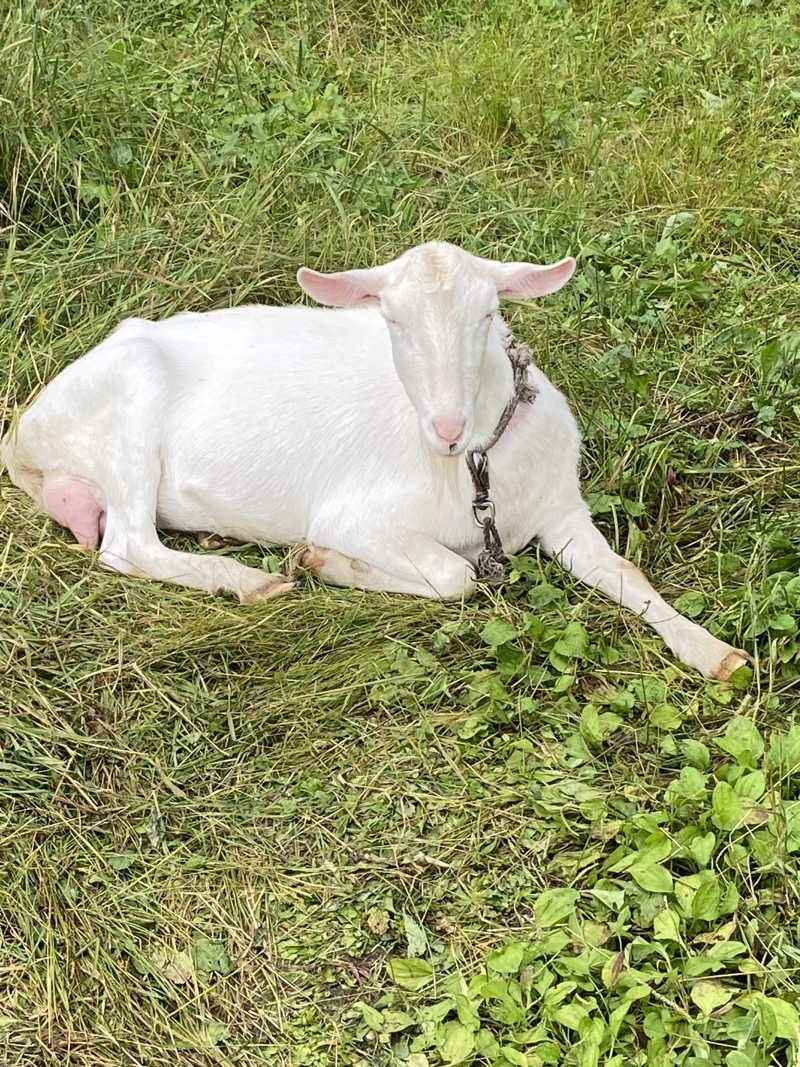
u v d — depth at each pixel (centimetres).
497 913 240
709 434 310
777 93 406
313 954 238
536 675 263
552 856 245
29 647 275
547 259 350
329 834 250
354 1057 228
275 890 245
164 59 423
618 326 334
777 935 229
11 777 257
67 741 262
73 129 376
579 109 406
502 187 375
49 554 296
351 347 295
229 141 379
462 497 282
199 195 365
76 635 279
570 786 251
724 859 237
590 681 267
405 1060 226
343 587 289
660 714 256
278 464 292
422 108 401
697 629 268
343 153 382
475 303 264
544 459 285
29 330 336
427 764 257
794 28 434
